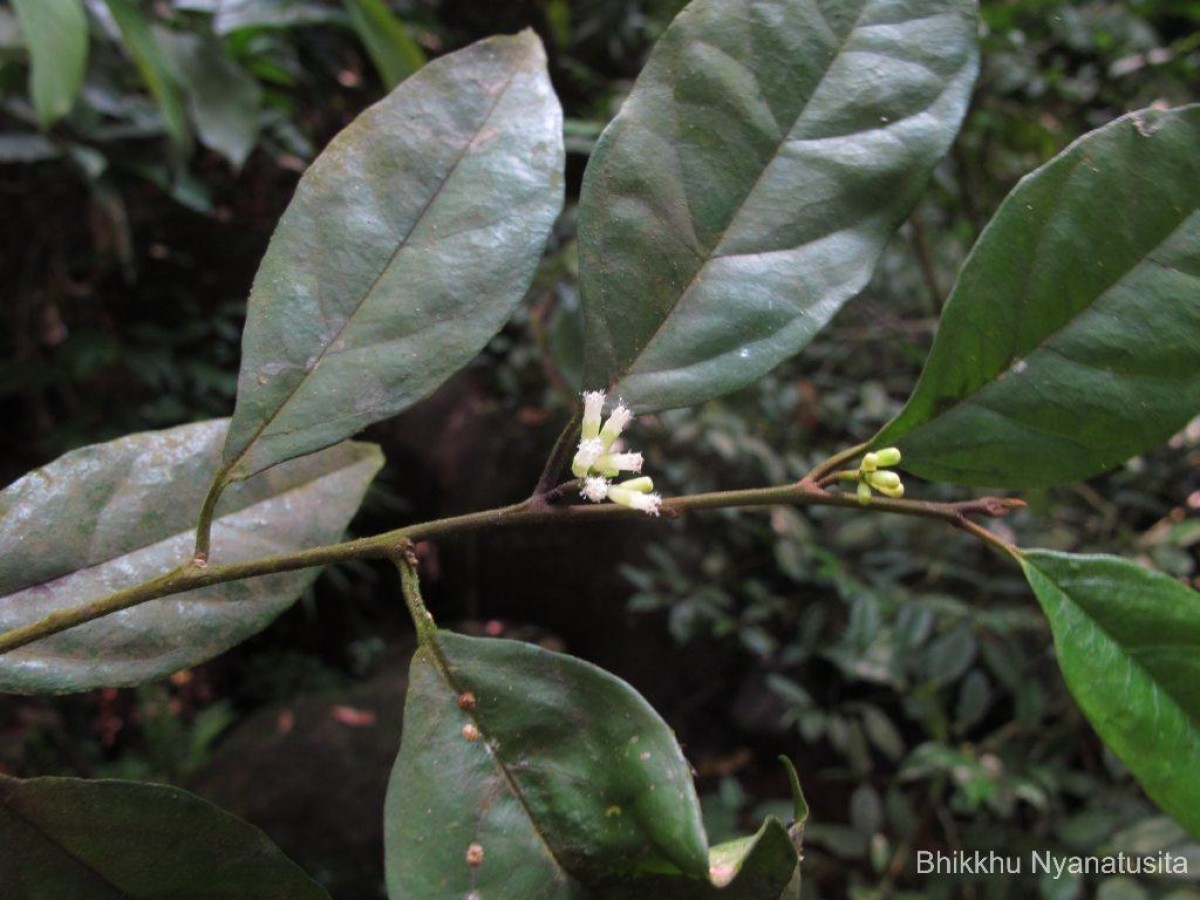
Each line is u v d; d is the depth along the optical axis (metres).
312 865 0.65
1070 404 0.12
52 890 0.12
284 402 0.12
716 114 0.13
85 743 0.70
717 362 0.12
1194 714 0.12
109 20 0.48
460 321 0.13
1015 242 0.12
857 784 0.66
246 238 0.78
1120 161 0.12
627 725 0.11
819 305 0.13
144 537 0.14
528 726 0.11
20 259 0.64
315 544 0.15
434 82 0.14
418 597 0.12
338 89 0.75
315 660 0.88
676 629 0.61
